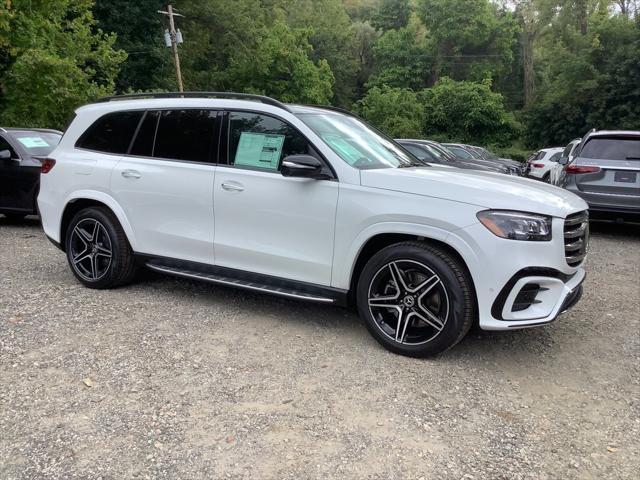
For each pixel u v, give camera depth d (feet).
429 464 8.88
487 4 172.65
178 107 15.74
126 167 16.19
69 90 50.21
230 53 129.59
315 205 13.29
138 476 8.42
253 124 14.53
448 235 11.89
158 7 106.42
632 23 114.42
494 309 11.76
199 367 11.92
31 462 8.68
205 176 14.87
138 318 14.69
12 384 11.00
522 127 137.59
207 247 14.99
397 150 16.10
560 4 151.02
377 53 182.29
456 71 176.96
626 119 111.34
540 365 12.62
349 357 12.63
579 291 13.19
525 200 11.97
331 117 15.46
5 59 49.42
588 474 8.77
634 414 10.63
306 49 148.66
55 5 54.39
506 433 9.83
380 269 12.71
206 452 9.03
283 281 14.02
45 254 21.99
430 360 12.61
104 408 10.22
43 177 17.94
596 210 27.66
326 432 9.66
